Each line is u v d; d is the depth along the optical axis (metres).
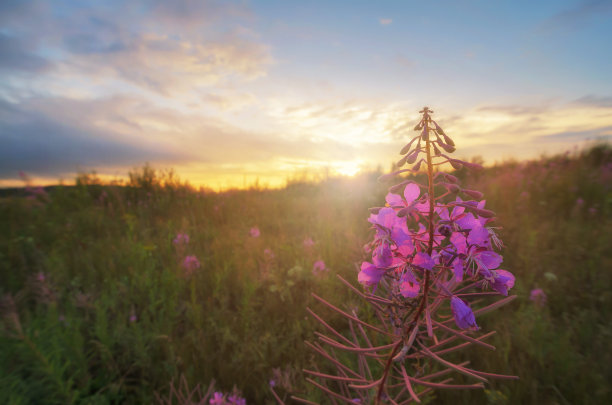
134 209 8.51
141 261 4.57
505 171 10.39
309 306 3.57
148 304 3.70
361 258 3.61
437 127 1.23
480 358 2.80
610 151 10.00
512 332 3.05
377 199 6.95
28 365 2.55
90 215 7.34
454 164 1.21
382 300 1.34
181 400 2.34
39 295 3.87
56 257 4.77
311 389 2.38
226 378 2.77
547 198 7.09
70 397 2.33
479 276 1.23
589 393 2.48
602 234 5.05
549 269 4.15
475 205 1.19
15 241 5.44
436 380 2.54
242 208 8.89
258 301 3.78
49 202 8.32
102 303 3.50
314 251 4.74
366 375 2.16
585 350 2.88
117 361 2.87
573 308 3.48
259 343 3.03
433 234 1.23
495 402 2.37
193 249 5.42
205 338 3.15
